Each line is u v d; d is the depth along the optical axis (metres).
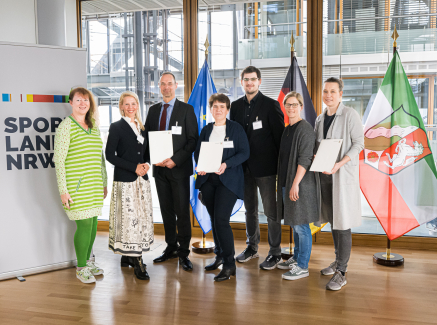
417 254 3.41
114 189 2.79
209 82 3.62
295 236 3.03
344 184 2.61
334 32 3.62
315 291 2.58
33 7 3.39
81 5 4.12
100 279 2.81
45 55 2.86
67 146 2.62
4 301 2.43
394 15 3.48
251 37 3.80
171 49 3.99
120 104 2.80
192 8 3.87
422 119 3.31
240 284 2.71
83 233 2.73
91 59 4.17
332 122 2.69
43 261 2.94
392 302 2.41
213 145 2.65
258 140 2.96
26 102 2.79
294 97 2.68
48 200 2.93
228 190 2.75
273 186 3.00
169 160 2.95
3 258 2.77
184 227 3.08
